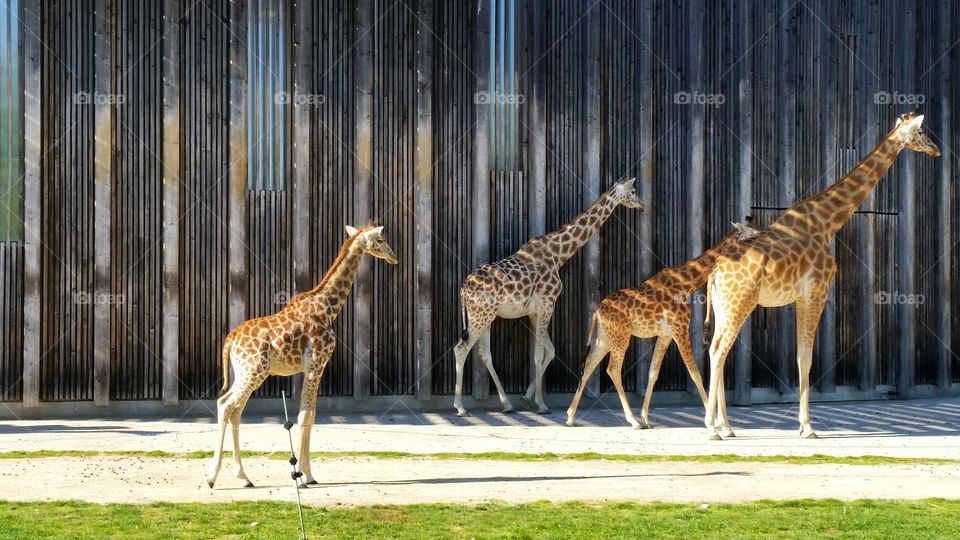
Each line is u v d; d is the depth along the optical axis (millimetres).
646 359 13148
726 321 10914
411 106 12625
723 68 13445
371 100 12469
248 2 12211
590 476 8273
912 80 14180
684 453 9586
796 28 13742
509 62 12883
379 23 12523
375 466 8734
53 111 11742
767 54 13609
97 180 11773
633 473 8422
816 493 7613
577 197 13062
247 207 12172
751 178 13484
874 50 14031
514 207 12891
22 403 11617
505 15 12883
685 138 13383
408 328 12562
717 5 13453
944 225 14359
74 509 6891
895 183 14180
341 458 9148
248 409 12125
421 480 8070
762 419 12141
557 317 12984
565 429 11234
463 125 12750
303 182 12234
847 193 11273
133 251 11898
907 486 7922
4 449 9562
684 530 6371
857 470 8648
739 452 9688
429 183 12547
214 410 12023
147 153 11961
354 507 7004
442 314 12656
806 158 13766
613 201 12523
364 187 12414
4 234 11688
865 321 13961
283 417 11891
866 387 13945
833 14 13859
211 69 12125
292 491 7590
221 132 12133
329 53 12391
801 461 9102
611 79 13172
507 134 12891
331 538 6176
